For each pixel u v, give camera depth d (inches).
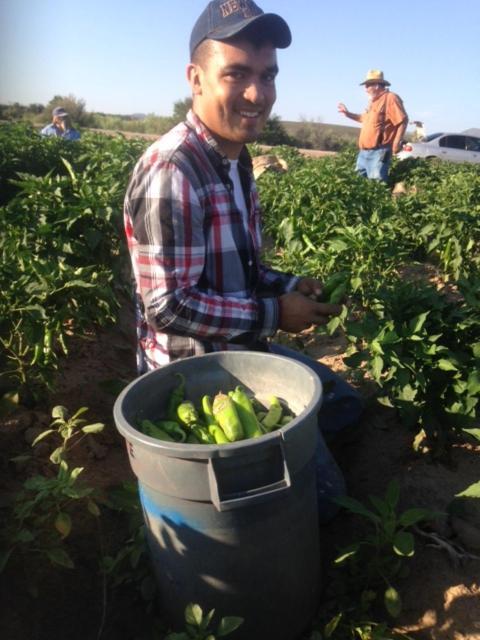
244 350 106.3
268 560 81.5
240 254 100.4
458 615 93.7
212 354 96.2
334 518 115.6
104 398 145.0
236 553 79.6
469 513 110.1
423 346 115.8
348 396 129.9
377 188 345.7
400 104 430.3
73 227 177.5
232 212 98.0
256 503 75.5
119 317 190.2
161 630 92.0
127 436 77.5
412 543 92.6
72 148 468.4
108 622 94.2
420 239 258.5
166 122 1562.5
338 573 101.2
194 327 94.2
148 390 90.7
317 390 84.0
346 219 260.7
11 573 95.0
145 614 96.2
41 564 97.7
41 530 97.9
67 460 119.8
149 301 93.7
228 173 98.1
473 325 125.3
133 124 1581.0
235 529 78.0
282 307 100.2
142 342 106.4
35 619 91.1
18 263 155.3
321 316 102.5
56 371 137.7
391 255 193.0
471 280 144.8
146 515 84.7
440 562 102.0
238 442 73.7
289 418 89.7
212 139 96.2
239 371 97.0
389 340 112.4
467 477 120.0
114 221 182.4
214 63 91.0
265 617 85.1
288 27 91.9
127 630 94.0
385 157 446.9
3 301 130.0
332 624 89.7
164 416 94.3
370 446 132.0
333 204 269.1
